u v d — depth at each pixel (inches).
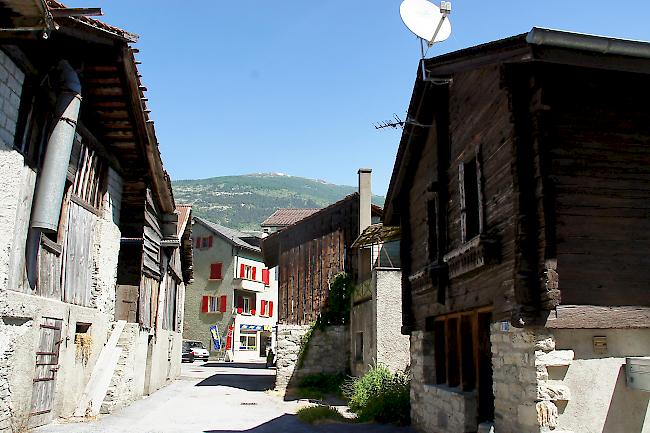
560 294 245.9
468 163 353.1
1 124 302.7
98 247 480.1
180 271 920.3
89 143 452.1
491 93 310.7
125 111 461.7
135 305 554.3
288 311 831.1
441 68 318.0
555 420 240.5
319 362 790.5
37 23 284.7
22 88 329.7
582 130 263.9
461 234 349.1
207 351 1581.0
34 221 340.2
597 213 258.2
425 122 424.5
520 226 257.4
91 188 467.8
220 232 1738.4
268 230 1593.3
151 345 674.2
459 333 365.7
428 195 424.2
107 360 484.1
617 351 252.1
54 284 390.9
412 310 471.5
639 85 273.3
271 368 1302.9
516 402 265.1
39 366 366.9
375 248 693.3
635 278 256.5
